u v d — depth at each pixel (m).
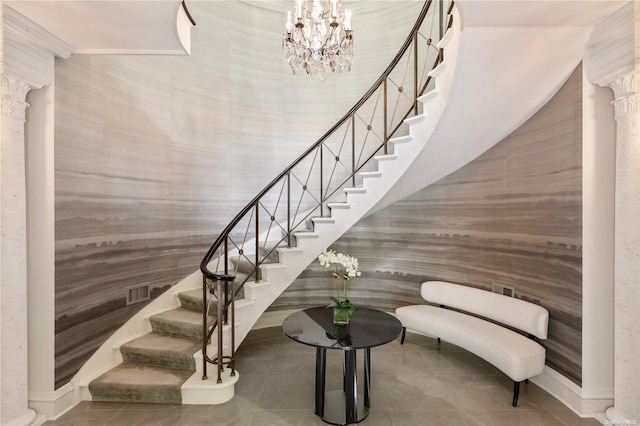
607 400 2.61
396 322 2.93
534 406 2.77
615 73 2.40
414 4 4.88
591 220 2.64
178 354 3.11
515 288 3.44
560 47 2.53
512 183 3.48
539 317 2.96
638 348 2.32
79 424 2.56
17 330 2.43
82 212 2.93
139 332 3.53
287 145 5.10
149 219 3.69
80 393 2.88
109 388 2.87
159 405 2.83
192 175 4.22
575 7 2.14
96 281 3.07
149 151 3.71
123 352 3.24
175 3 2.06
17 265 2.44
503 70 2.69
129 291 3.44
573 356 2.75
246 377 3.33
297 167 5.13
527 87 2.85
